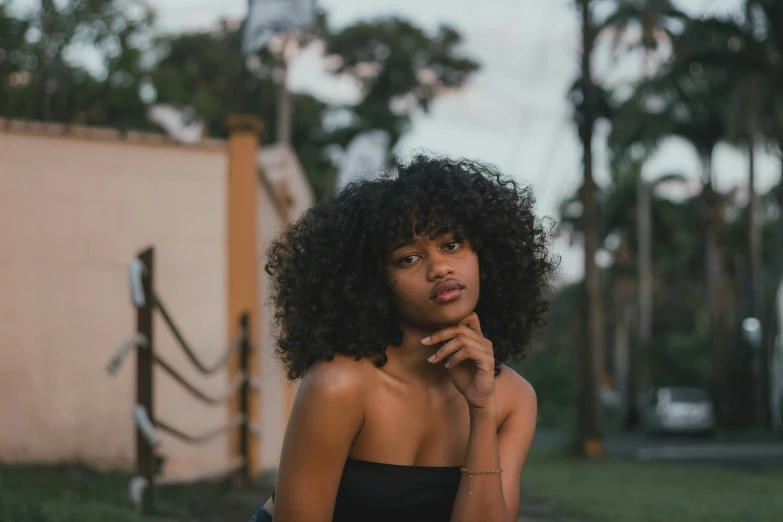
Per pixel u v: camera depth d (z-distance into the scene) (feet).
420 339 6.03
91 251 27.61
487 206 6.10
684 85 75.36
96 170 28.02
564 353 152.25
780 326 61.05
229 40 92.38
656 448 65.51
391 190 5.97
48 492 18.30
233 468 22.35
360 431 5.96
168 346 28.02
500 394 6.53
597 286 55.52
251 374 27.22
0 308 26.89
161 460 23.48
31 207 27.48
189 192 28.66
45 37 47.70
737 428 95.09
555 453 55.16
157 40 60.54
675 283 157.89
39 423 26.50
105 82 51.24
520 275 6.47
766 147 71.51
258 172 30.07
